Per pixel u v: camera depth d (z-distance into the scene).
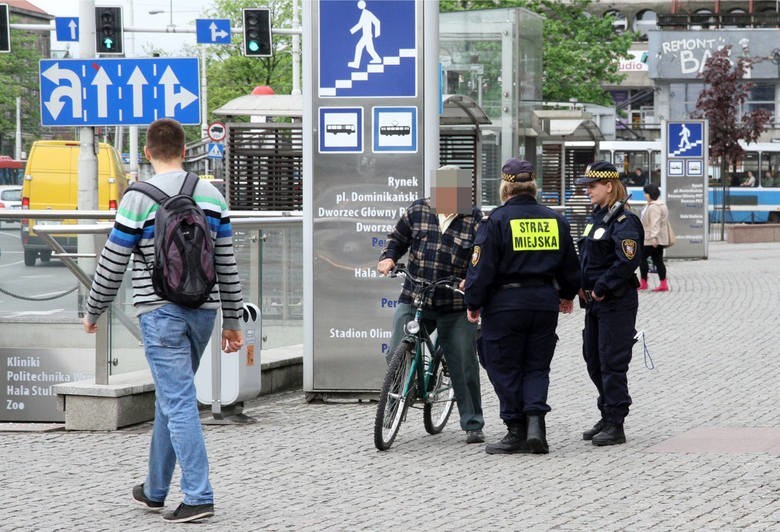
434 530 8.05
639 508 8.59
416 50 13.53
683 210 37.03
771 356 16.91
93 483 9.69
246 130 25.59
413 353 11.12
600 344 11.12
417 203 11.30
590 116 33.44
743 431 11.62
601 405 11.36
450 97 20.28
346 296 13.65
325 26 13.58
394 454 10.77
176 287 8.13
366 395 13.76
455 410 13.02
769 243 48.78
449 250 11.12
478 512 8.55
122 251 8.23
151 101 20.33
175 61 20.27
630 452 10.71
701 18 80.56
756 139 51.97
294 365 14.95
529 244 10.58
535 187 10.82
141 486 8.70
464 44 22.70
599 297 11.00
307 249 13.66
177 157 8.49
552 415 12.73
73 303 14.51
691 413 12.73
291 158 25.58
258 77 69.06
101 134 75.50
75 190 35.44
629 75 85.94
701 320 21.28
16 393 14.70
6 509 8.77
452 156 22.77
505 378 10.73
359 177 13.59
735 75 52.00
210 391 12.27
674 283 28.89
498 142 22.78
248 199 25.62
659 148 64.00
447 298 11.11
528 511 8.56
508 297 10.60
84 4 24.95
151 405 12.61
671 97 80.81
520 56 22.66
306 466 10.26
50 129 113.50
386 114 13.59
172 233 8.15
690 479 9.53
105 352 12.36
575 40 59.75
